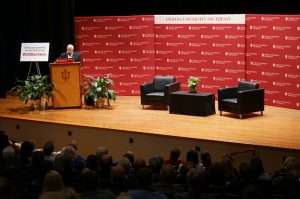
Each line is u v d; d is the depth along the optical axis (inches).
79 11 620.1
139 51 573.3
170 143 425.1
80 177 284.2
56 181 236.5
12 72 620.4
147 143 434.0
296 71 499.5
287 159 299.3
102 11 614.2
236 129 439.5
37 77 513.7
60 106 514.3
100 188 263.7
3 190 213.2
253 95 476.4
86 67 586.6
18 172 293.7
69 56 528.7
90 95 519.5
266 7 554.9
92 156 301.1
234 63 536.7
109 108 519.8
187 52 556.1
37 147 479.5
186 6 590.6
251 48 526.6
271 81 517.7
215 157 411.5
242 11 566.9
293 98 505.7
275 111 502.9
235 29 531.2
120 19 572.1
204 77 552.7
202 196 243.9
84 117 482.6
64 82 510.0
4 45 577.6
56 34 602.9
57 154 333.1
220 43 540.1
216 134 423.8
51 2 594.6
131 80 580.1
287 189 250.5
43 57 526.9
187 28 552.1
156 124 458.0
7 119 488.7
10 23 612.4
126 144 442.0
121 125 453.7
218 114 494.3
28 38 609.0
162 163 297.6
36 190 278.2
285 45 502.9
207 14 552.1
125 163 296.8
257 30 519.8
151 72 574.6
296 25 493.4
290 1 542.0
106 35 577.3
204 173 248.8
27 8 601.9
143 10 606.9
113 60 580.4
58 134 468.1
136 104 538.9
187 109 490.9
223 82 544.1
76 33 584.4
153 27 566.3
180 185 277.7
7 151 309.4
